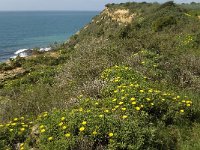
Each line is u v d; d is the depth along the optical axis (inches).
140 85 325.4
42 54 967.0
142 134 247.6
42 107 359.9
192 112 303.3
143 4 1800.0
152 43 566.3
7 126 291.7
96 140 244.4
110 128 248.5
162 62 425.4
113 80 346.3
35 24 6569.9
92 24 1929.1
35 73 610.5
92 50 480.4
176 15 1062.4
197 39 688.4
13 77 688.4
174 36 762.8
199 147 253.6
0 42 3090.6
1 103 409.1
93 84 359.6
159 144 253.3
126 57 445.7
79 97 333.1
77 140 241.1
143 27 1074.7
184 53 567.2
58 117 268.4
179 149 255.8
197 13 1222.9
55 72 590.6
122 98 294.5
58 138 247.0
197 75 424.5
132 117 270.4
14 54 2172.7
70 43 1413.6
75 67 439.5
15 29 5002.5
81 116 260.1
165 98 309.6
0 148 266.7
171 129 283.0
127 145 238.2
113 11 1846.7
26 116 342.3
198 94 363.3
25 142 270.1
